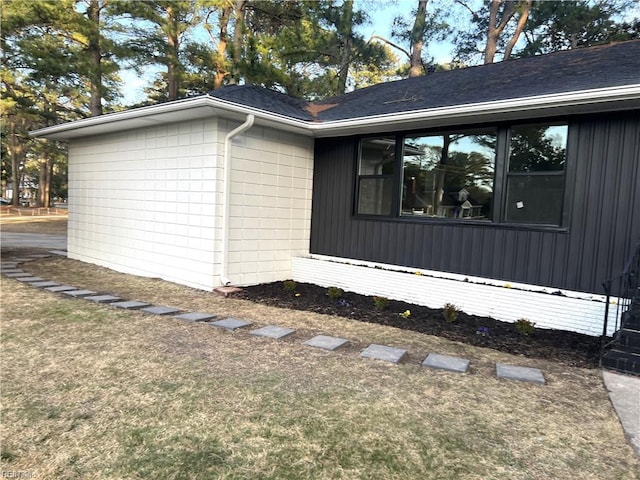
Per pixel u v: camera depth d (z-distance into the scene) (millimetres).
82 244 9391
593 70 5855
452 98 6340
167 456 2250
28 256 9852
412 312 5652
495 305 5422
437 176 6348
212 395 2965
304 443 2408
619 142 4863
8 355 3625
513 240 5586
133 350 3812
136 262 7891
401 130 6625
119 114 6711
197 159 6617
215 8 15531
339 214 7523
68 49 13430
